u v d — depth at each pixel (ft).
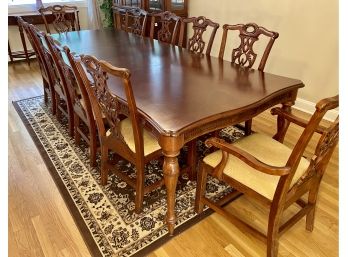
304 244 5.15
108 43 9.04
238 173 4.70
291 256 4.93
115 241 5.20
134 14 11.14
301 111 10.21
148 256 4.93
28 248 5.08
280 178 4.01
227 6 11.78
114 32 10.74
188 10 13.66
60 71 7.25
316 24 9.09
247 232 4.86
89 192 6.39
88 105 6.40
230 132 8.83
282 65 10.45
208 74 6.45
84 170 7.13
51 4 15.21
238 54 7.38
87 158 7.59
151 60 7.39
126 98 4.63
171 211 5.20
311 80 9.76
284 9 9.77
